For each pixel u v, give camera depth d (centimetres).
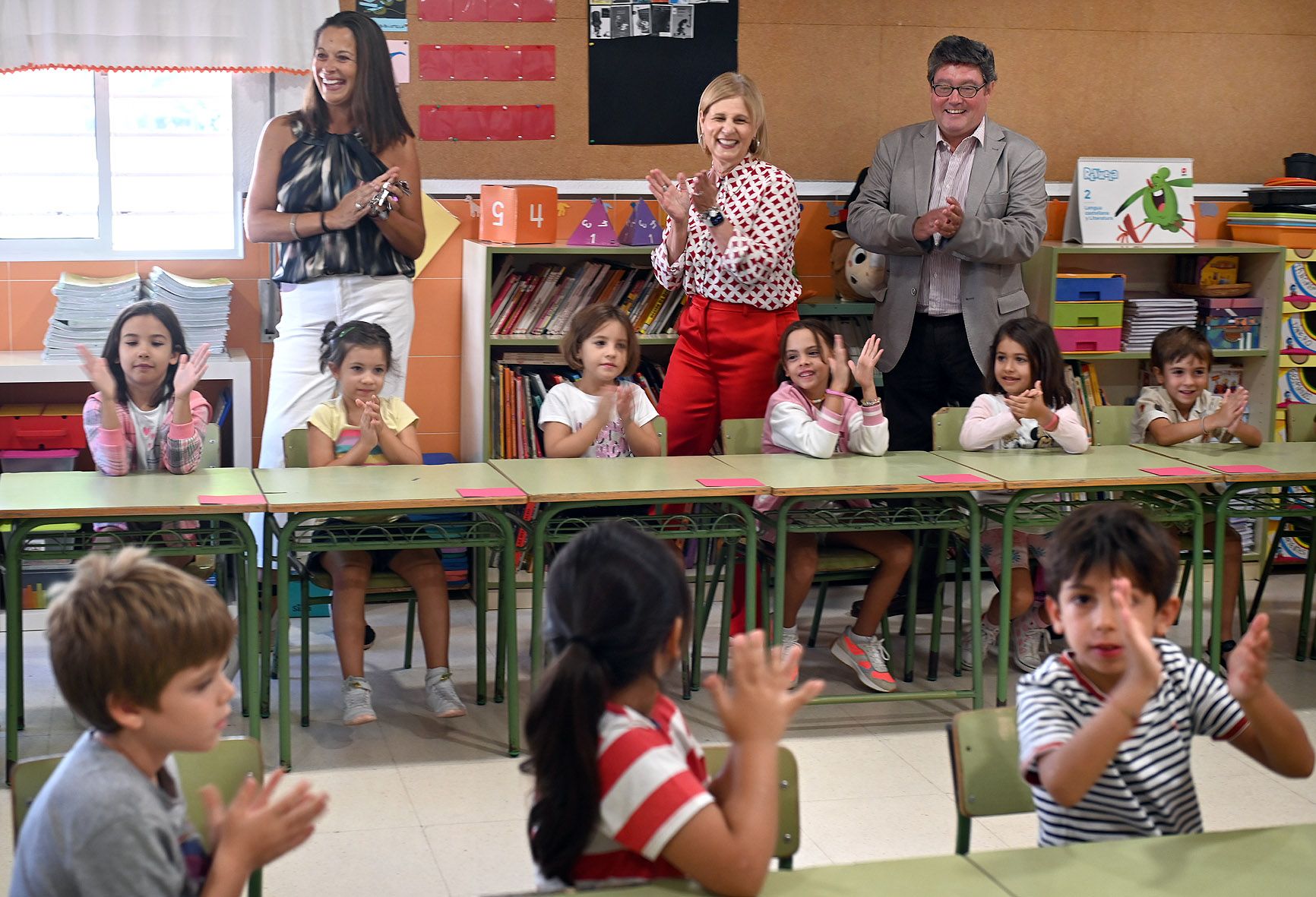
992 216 494
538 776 154
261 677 379
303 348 469
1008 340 422
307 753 355
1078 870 165
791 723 388
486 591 393
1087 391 548
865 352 414
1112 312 538
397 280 473
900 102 556
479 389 506
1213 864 166
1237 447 439
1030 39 564
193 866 154
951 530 433
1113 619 185
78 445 483
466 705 394
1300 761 182
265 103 509
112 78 497
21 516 318
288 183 455
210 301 487
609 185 538
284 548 337
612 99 532
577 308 514
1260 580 494
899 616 499
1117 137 581
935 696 388
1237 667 178
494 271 527
